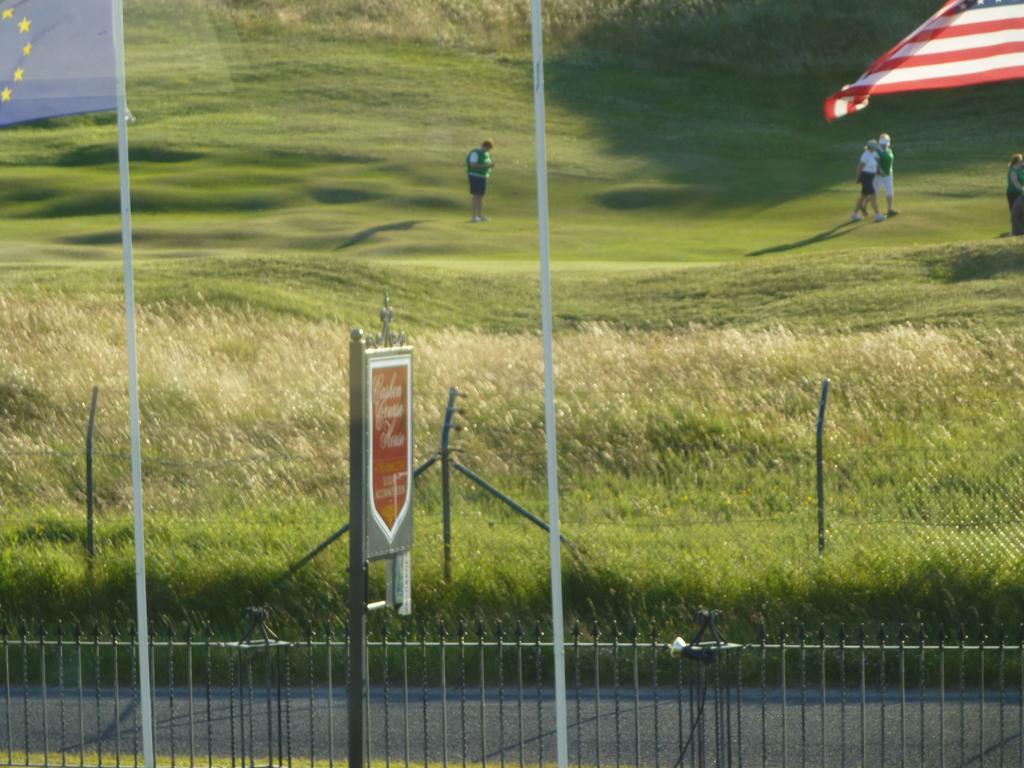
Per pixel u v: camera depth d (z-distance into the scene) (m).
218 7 154.38
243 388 53.78
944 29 25.55
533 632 34.16
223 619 35.97
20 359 56.16
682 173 125.12
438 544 38.22
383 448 23.39
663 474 45.56
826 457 45.00
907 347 55.09
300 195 112.44
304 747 29.42
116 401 52.22
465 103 149.50
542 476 45.69
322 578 36.16
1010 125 139.25
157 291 69.56
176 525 40.50
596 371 54.91
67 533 40.69
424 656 28.20
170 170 123.94
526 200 113.44
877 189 98.50
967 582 34.12
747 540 37.94
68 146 134.00
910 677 32.62
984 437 46.50
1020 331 57.06
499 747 29.03
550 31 169.88
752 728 29.80
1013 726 29.47
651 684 32.88
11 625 36.09
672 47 165.50
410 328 66.56
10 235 94.50
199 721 31.02
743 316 66.00
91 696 32.84
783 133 144.50
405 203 110.44
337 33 164.50
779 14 168.62
